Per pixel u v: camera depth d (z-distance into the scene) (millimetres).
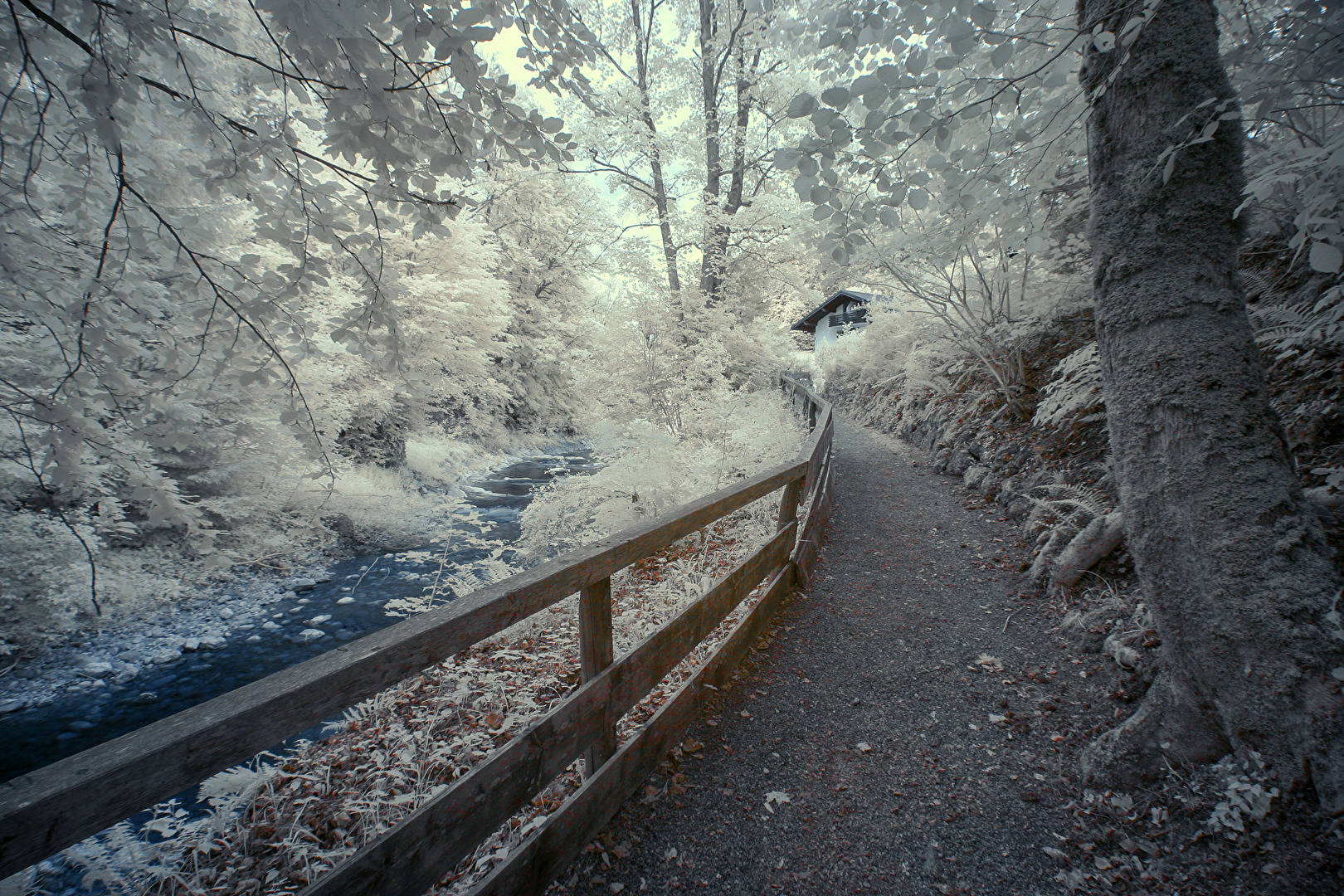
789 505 3990
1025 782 2225
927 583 4141
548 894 1767
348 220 2256
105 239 2047
